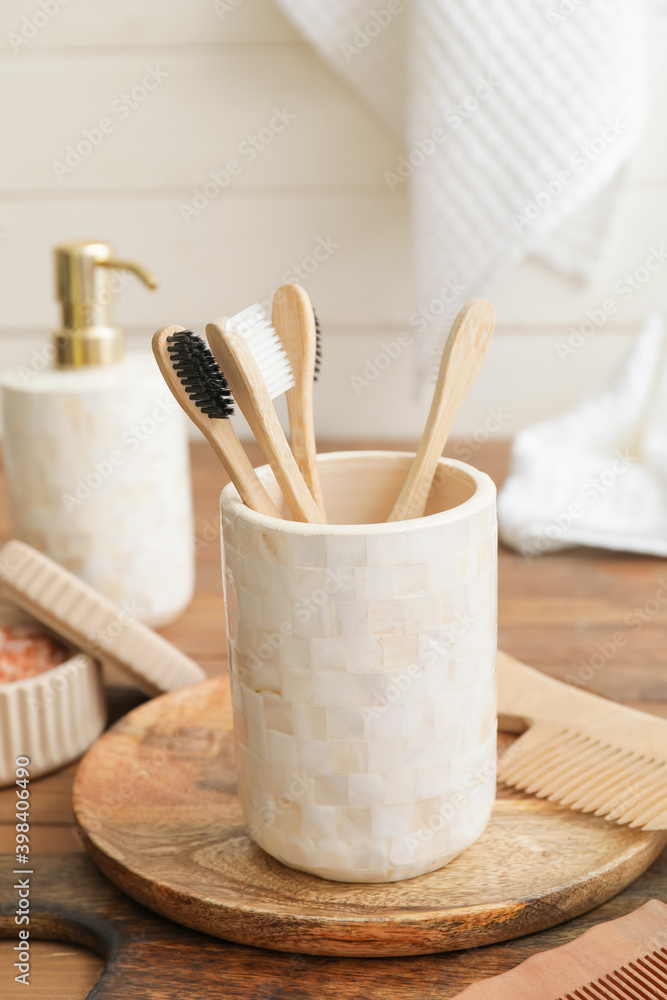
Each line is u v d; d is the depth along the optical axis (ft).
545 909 1.09
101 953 1.15
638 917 1.07
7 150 2.89
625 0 2.43
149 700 1.69
